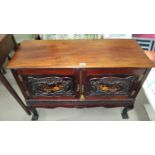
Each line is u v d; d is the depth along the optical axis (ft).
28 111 4.81
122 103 4.28
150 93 3.83
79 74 3.50
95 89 3.88
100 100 4.19
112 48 3.84
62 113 5.11
